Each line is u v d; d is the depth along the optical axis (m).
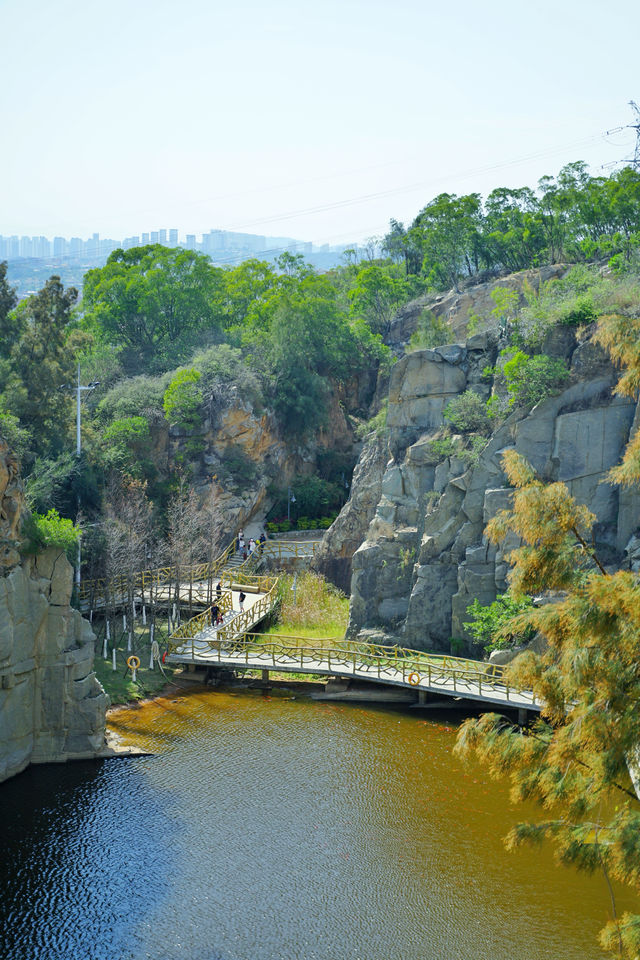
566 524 18.62
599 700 16.70
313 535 67.12
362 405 79.56
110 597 51.75
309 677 46.62
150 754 37.25
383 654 46.12
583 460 45.59
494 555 46.06
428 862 29.06
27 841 30.00
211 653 46.69
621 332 18.88
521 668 18.66
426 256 88.44
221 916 26.12
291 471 72.62
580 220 77.38
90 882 27.70
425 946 24.80
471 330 59.41
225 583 58.06
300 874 28.31
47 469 53.47
